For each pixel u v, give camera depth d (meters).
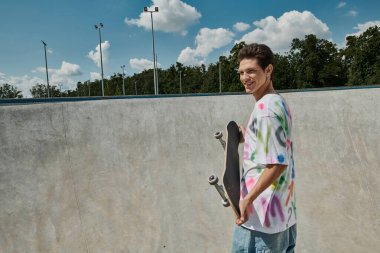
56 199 3.23
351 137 4.47
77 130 3.79
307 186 3.98
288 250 1.84
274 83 59.78
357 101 4.79
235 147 1.89
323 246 3.25
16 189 3.10
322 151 4.40
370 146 4.32
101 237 3.14
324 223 3.51
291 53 61.50
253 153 1.65
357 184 3.95
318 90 5.15
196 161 4.20
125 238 3.20
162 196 3.68
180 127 4.44
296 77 60.00
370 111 4.64
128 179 3.69
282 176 1.66
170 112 4.52
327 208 3.69
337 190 3.90
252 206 1.65
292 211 1.77
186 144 4.32
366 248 3.19
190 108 4.69
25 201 3.09
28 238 2.92
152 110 4.43
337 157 4.30
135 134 4.11
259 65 1.65
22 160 3.28
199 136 4.47
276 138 1.55
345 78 59.41
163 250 3.21
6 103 3.49
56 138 3.61
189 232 3.41
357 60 52.53
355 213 3.60
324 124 4.68
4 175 3.11
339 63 58.50
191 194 3.80
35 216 3.05
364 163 4.17
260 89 1.74
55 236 3.02
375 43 49.84
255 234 1.66
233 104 4.97
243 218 1.54
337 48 58.91
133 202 3.52
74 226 3.13
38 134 3.52
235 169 1.79
